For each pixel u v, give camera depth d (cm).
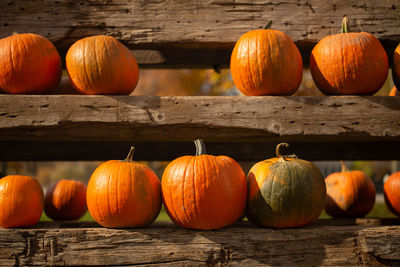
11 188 221
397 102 228
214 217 204
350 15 261
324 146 347
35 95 227
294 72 234
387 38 259
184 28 259
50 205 296
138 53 322
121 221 209
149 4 260
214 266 205
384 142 343
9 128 228
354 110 229
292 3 261
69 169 1556
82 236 208
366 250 208
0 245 207
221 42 259
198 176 204
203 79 918
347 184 313
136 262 206
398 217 307
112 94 238
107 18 259
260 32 237
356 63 231
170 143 352
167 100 229
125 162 220
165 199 212
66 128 253
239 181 213
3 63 229
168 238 208
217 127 232
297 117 229
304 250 208
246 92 242
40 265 206
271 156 348
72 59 233
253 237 208
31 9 258
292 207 206
